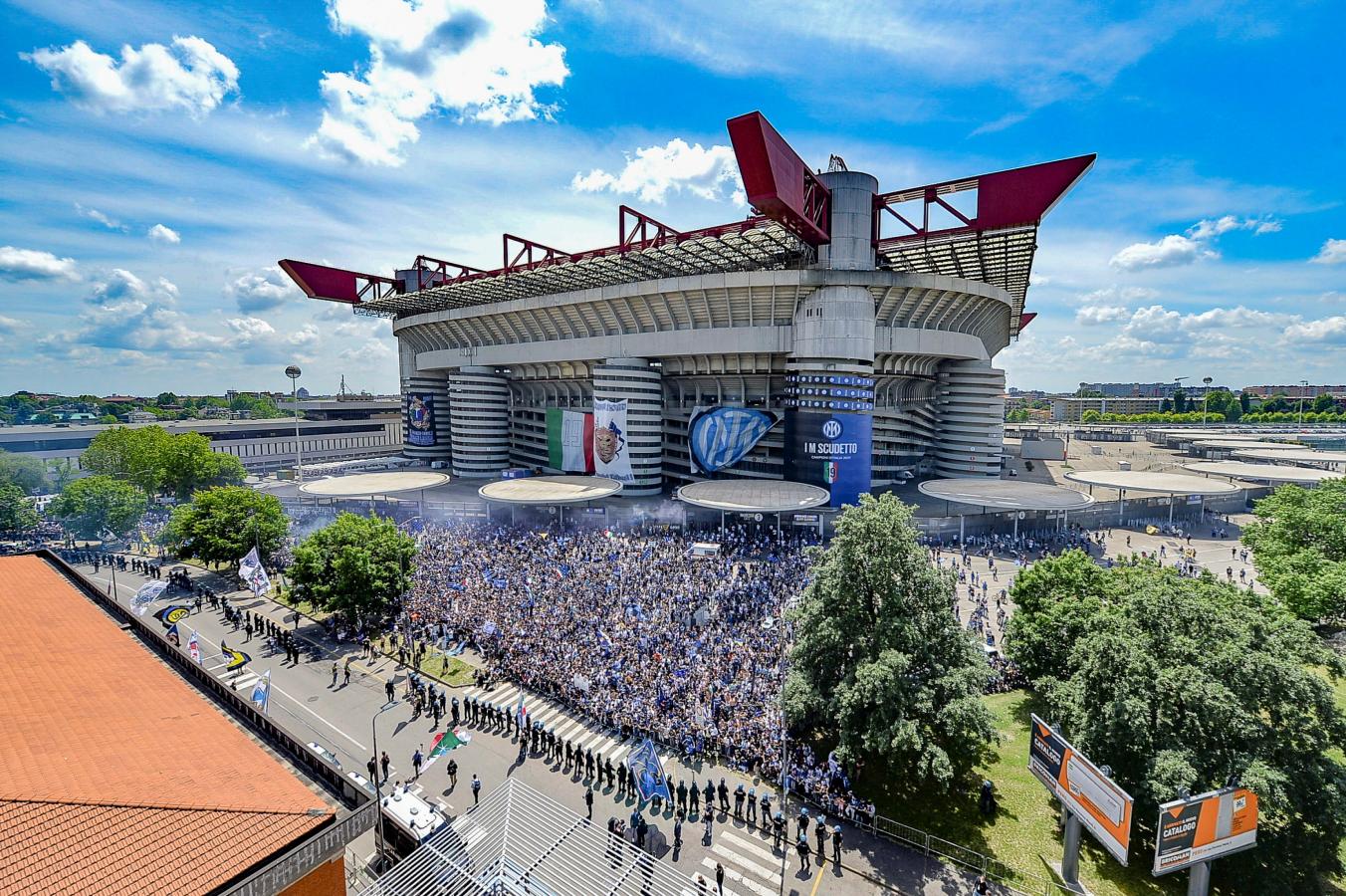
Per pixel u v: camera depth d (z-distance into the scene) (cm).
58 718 1716
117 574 6116
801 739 3055
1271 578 4472
